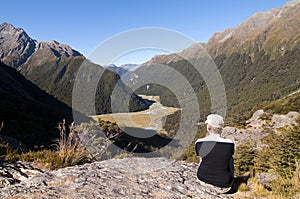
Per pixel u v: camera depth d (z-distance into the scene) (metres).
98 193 3.70
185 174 4.68
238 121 62.59
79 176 4.39
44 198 3.46
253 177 4.82
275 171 5.32
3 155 5.82
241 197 3.96
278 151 15.97
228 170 4.03
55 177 4.35
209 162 4.05
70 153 5.80
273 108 76.38
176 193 3.87
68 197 3.52
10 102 36.66
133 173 4.45
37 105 47.56
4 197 3.46
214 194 3.97
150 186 4.07
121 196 3.65
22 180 4.43
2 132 16.34
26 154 6.00
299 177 4.57
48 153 6.09
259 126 52.09
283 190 4.24
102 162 4.78
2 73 76.94
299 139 18.05
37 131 21.56
